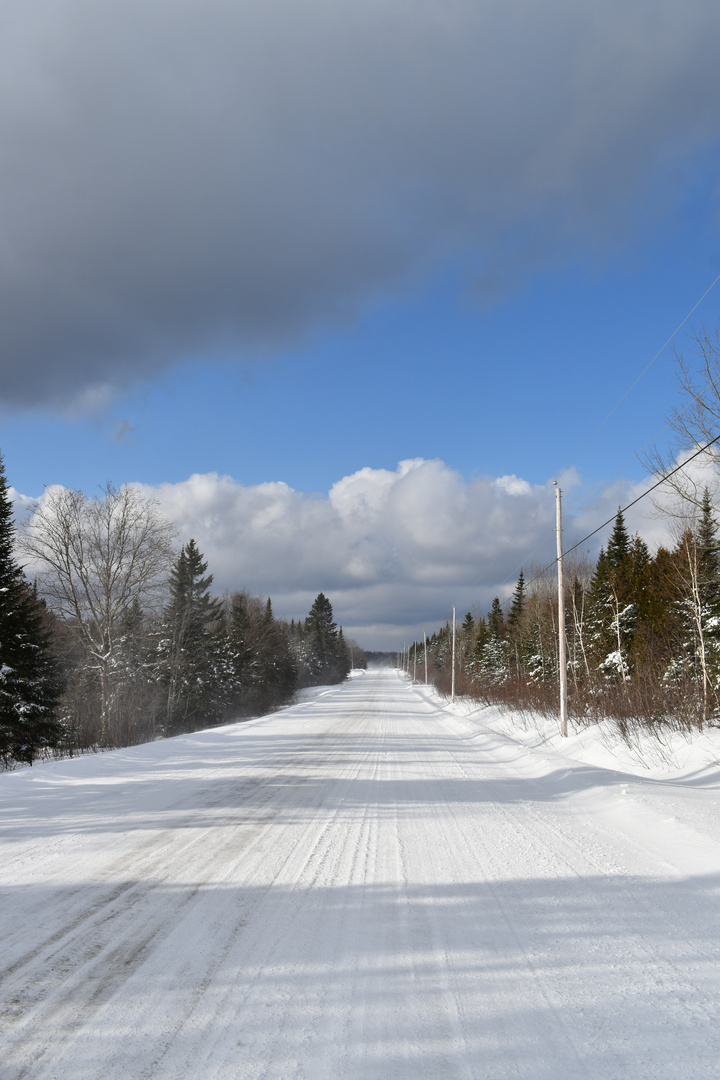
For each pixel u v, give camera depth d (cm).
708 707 1681
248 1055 271
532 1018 310
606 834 716
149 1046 277
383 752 1573
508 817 802
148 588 2806
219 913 437
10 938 388
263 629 5516
